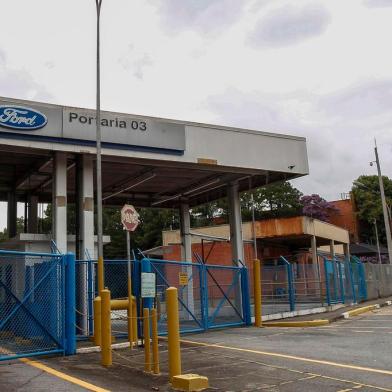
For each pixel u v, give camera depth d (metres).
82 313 12.93
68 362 9.95
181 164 17.25
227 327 16.59
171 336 7.97
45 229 43.16
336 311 21.67
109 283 14.12
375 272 31.83
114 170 18.92
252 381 8.12
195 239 40.16
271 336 14.05
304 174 19.50
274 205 79.19
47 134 14.40
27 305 10.52
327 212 79.31
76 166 15.80
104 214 63.78
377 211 77.25
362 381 7.98
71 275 11.05
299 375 8.52
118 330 14.59
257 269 17.62
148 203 24.73
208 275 18.34
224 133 17.77
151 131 16.14
